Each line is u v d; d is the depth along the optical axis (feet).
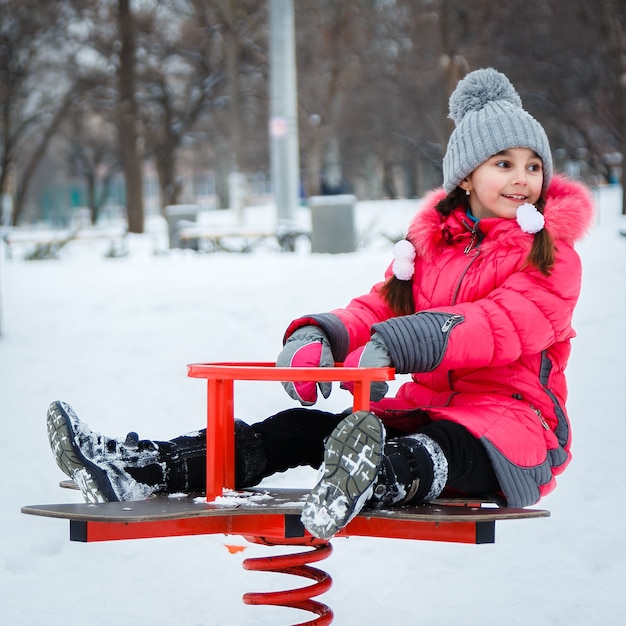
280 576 15.14
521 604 13.38
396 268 12.74
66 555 16.21
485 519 9.83
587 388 25.71
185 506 10.28
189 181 291.38
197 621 13.21
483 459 11.05
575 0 113.70
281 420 12.30
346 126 160.97
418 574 14.97
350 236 74.28
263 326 37.99
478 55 118.73
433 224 12.67
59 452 11.14
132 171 131.54
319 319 12.17
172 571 15.40
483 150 12.25
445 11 108.17
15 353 36.09
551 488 11.89
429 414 11.49
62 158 227.81
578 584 14.19
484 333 11.11
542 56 124.06
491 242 12.15
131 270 67.10
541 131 12.41
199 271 61.52
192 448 11.55
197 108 162.81
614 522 16.89
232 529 10.56
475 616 13.06
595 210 12.27
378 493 10.46
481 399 11.64
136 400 27.45
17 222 169.07
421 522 10.36
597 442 21.38
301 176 197.98
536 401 11.80
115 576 15.19
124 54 130.93
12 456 22.44
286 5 84.23
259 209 151.74
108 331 39.37
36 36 149.69
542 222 11.73
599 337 31.01
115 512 9.81
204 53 151.84
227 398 11.73
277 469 12.28
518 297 11.41
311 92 147.23
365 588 14.53
